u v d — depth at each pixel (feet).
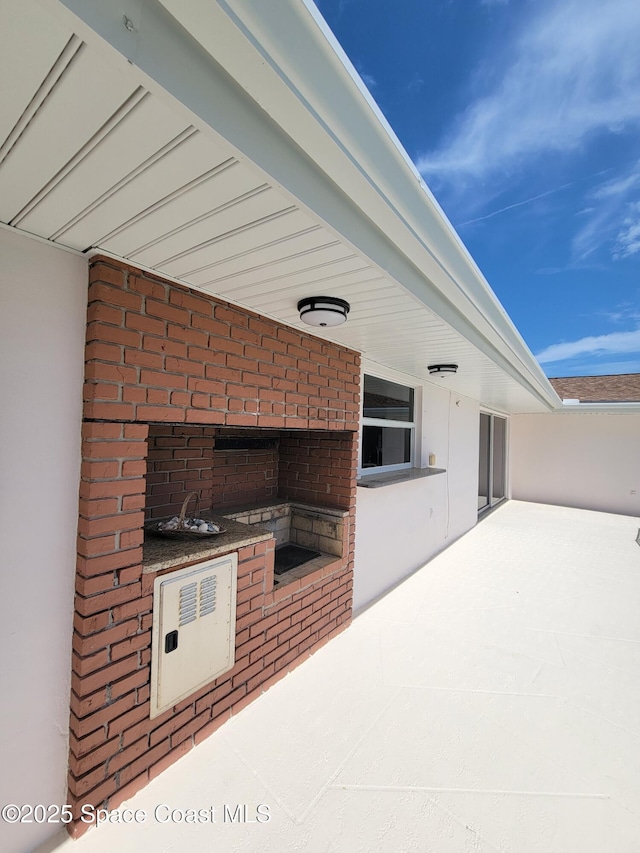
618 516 27.14
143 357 5.50
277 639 8.18
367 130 3.39
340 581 10.28
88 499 5.06
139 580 5.60
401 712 7.55
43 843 4.97
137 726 5.65
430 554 17.20
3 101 2.46
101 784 5.28
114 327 5.16
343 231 4.09
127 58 2.12
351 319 7.27
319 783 5.97
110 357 5.15
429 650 9.73
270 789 5.85
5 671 4.67
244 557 7.25
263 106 2.77
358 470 12.10
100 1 2.00
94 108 2.49
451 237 5.47
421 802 5.72
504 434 33.91
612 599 13.15
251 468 10.72
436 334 8.15
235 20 2.25
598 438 29.99
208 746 6.56
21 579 4.74
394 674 8.72
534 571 15.80
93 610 5.13
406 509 14.82
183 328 5.98
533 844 5.18
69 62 2.16
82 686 5.05
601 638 10.57
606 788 6.04
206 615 6.53
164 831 5.21
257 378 7.32
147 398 5.57
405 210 4.49
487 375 13.15
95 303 5.02
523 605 12.55
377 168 3.76
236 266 5.13
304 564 9.75
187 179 3.25
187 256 4.88
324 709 7.55
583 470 30.42
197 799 5.65
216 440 9.57
